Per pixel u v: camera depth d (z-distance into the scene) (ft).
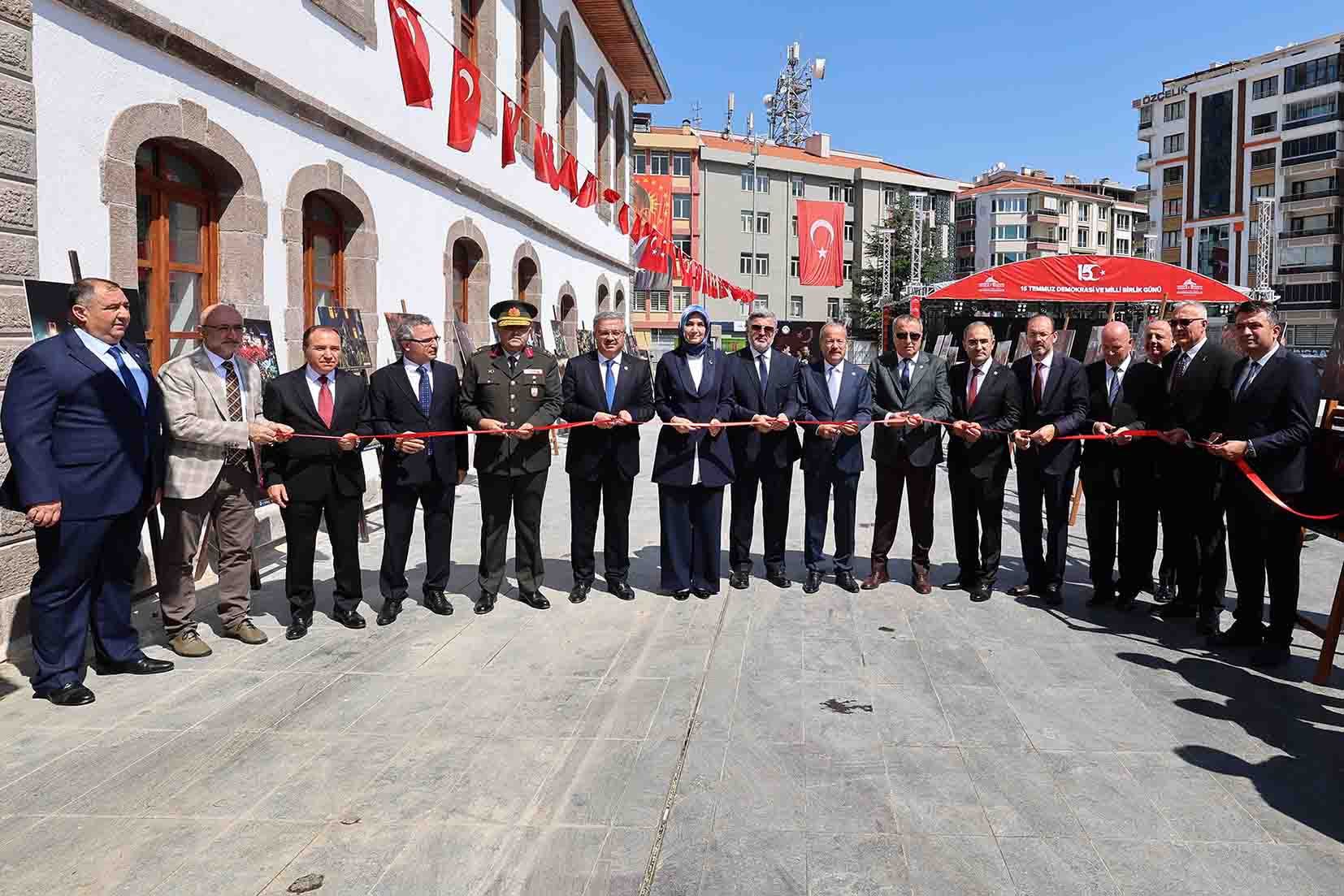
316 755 12.49
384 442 18.52
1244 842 10.27
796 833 10.41
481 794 11.34
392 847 10.12
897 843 10.19
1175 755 12.51
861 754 12.48
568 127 56.34
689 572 20.65
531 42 48.34
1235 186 218.79
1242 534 16.72
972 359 20.53
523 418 19.34
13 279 16.47
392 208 33.27
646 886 9.36
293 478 17.58
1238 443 16.30
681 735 13.08
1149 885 9.40
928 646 17.17
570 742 12.85
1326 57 199.41
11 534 16.37
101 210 19.12
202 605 19.92
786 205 196.13
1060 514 19.89
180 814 10.88
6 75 16.35
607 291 69.92
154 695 14.80
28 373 14.10
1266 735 13.17
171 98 21.39
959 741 12.92
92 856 9.96
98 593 15.60
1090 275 46.57
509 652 16.84
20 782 11.71
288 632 17.80
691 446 20.08
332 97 29.07
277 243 26.16
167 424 16.28
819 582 21.35
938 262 181.27
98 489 14.55
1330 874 9.63
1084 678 15.46
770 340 21.11
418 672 15.81
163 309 22.56
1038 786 11.55
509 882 9.45
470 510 32.60
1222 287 45.27
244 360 17.63
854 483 21.16
